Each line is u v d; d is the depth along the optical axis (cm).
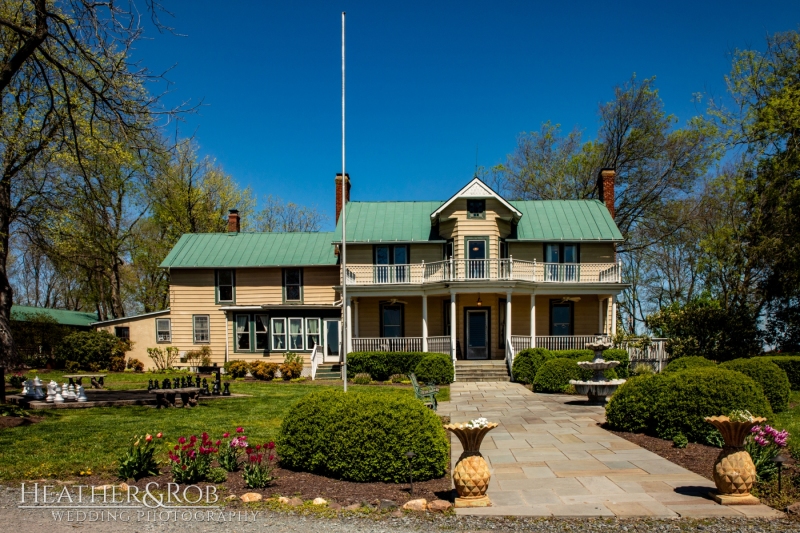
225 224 4188
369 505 692
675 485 779
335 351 2794
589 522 634
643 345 2383
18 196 1912
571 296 2734
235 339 2848
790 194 2331
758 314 2511
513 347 2506
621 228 3728
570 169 3831
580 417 1378
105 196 1561
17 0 1546
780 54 2614
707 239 2739
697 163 3359
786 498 708
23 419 1245
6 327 1647
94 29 1160
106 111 1252
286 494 738
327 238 3072
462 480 694
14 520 627
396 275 2644
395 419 818
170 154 1335
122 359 2847
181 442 792
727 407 1038
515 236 2731
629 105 3541
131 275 4269
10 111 1752
